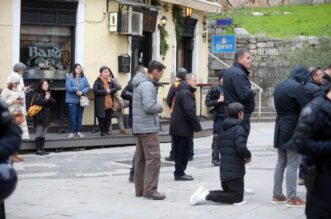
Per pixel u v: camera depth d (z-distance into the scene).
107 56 20.33
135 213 9.73
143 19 21.73
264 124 27.02
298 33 32.91
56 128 19.38
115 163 15.50
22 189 11.73
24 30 18.89
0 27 18.30
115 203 10.50
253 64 30.42
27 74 18.92
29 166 14.80
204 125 23.42
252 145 19.61
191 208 10.08
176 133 12.71
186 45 25.80
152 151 10.77
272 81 30.45
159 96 22.94
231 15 36.62
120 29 20.34
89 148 18.34
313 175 6.26
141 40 22.36
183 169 12.84
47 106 16.84
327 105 6.27
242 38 30.45
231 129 10.28
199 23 26.23
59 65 19.55
